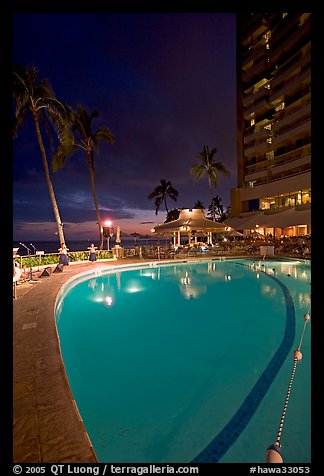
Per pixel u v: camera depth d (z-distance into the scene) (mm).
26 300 7887
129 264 17453
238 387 4332
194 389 4328
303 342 6004
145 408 3836
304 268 16328
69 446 2383
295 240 25625
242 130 43719
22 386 3334
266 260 19844
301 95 34438
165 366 5125
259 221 30078
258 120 41344
